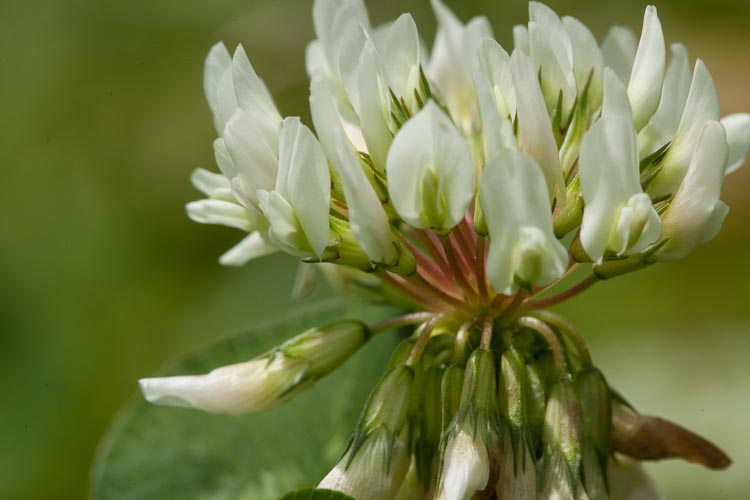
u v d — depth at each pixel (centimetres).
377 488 9
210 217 10
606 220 9
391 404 9
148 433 11
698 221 9
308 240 9
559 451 9
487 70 9
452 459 9
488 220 9
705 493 13
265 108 9
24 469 13
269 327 11
